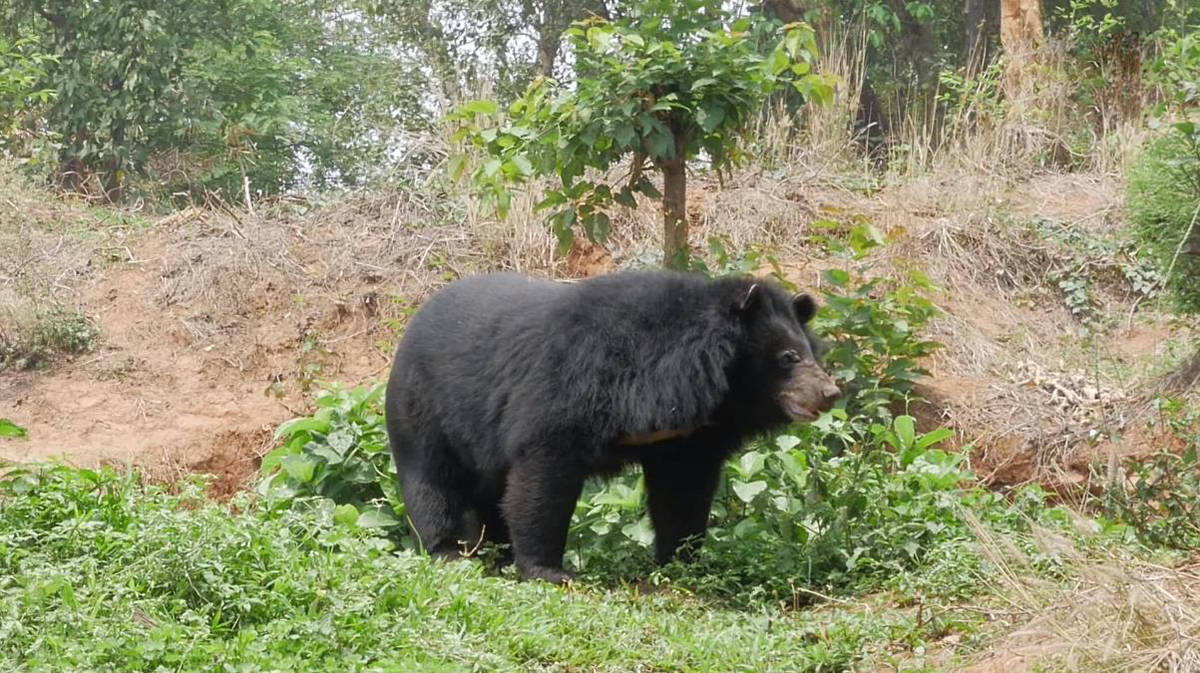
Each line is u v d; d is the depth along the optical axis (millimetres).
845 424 8008
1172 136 8438
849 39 19016
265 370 9945
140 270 10758
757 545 6887
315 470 7633
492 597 5730
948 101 16375
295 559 5547
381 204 11359
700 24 8469
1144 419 8609
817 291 9969
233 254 10703
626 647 5379
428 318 7293
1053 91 13750
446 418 7070
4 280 10367
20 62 13781
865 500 6883
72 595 4969
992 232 11156
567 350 6551
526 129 8258
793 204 11180
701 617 6027
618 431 6484
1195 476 6973
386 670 4695
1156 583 4883
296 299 10352
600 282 6773
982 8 19797
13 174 11633
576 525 7449
